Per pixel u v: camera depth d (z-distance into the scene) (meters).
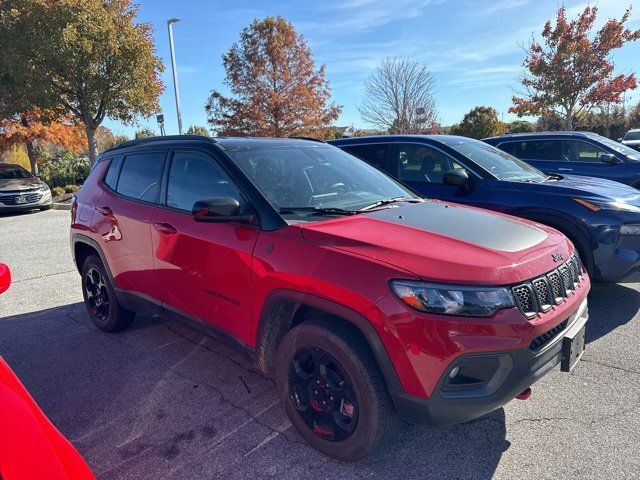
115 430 3.06
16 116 19.38
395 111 22.95
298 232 2.75
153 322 4.87
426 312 2.24
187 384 3.61
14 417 1.40
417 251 2.44
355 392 2.49
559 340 2.52
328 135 22.48
